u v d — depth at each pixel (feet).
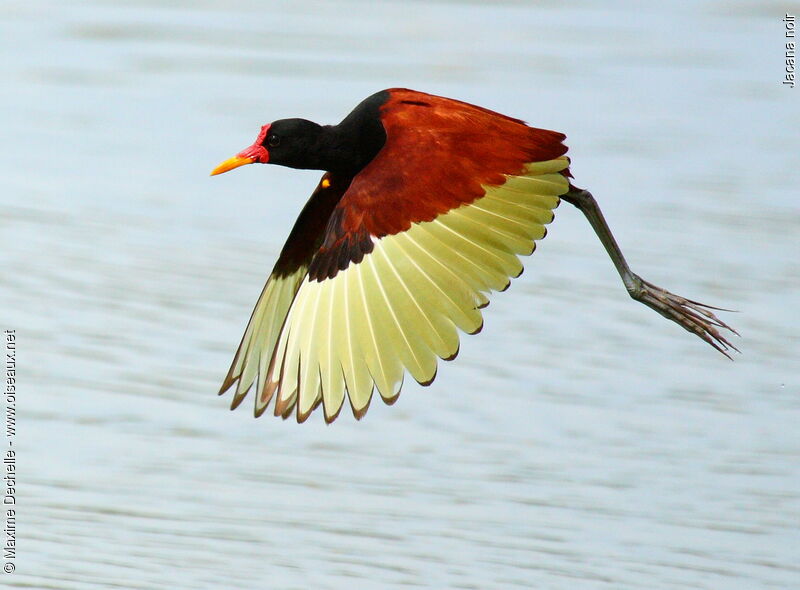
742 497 36.58
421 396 42.24
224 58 69.00
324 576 32.30
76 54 69.36
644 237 51.98
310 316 22.47
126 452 37.93
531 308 47.50
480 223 23.00
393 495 36.47
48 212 53.06
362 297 22.33
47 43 70.79
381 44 71.10
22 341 43.86
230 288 47.73
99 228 51.47
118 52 69.82
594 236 52.85
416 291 22.30
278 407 21.93
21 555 32.89
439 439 39.60
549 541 34.45
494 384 42.75
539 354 44.50
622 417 40.78
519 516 35.55
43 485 36.42
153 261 49.73
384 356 21.83
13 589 31.50
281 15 75.77
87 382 41.68
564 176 24.97
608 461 38.37
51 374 41.96
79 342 43.73
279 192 56.29
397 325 22.02
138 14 75.56
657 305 27.35
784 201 54.19
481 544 33.88
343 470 37.60
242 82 65.87
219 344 44.09
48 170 56.95
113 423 39.65
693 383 42.68
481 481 37.14
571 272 50.01
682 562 33.50
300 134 27.53
